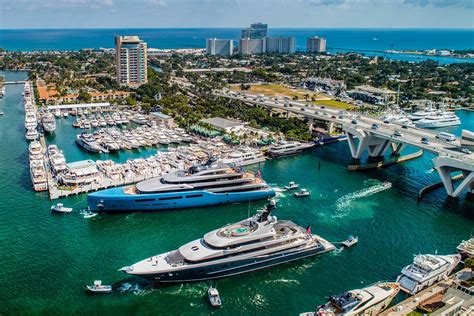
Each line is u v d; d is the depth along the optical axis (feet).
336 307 372.99
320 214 570.05
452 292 384.88
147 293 399.65
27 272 424.05
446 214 586.45
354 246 489.26
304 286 416.26
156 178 602.03
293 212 574.15
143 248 476.13
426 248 490.90
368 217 565.94
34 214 552.41
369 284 418.10
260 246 434.30
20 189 629.92
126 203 556.92
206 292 405.39
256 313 376.89
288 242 451.12
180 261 414.41
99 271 428.97
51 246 474.90
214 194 588.50
